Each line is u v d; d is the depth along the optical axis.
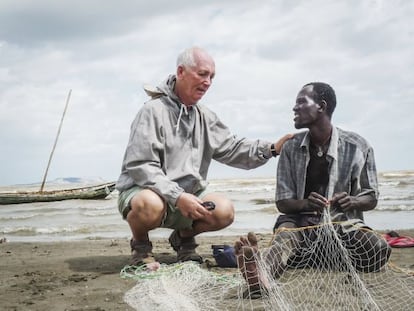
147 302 4.26
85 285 5.30
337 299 4.28
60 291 5.08
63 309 4.44
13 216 17.66
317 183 5.39
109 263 6.56
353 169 5.30
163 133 5.63
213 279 4.83
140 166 5.52
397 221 11.17
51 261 6.91
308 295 4.40
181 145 5.74
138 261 5.75
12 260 7.23
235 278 4.95
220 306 4.23
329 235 5.00
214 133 6.02
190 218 5.85
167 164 5.72
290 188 5.41
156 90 5.77
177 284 4.55
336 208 5.24
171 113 5.71
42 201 25.48
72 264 6.59
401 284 4.72
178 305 4.09
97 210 18.98
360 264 5.14
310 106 5.24
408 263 5.80
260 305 4.22
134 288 4.66
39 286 5.32
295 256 5.27
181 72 5.67
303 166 5.38
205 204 5.52
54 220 15.42
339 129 5.50
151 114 5.61
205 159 6.04
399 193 19.22
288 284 4.73
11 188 64.81
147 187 5.55
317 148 5.38
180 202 5.36
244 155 6.03
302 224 5.29
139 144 5.55
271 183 35.59
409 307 4.13
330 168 5.30
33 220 15.84
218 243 8.29
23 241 10.27
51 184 84.38
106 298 4.73
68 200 25.72
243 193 24.75
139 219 5.57
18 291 5.15
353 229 5.13
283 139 5.83
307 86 5.34
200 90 5.68
